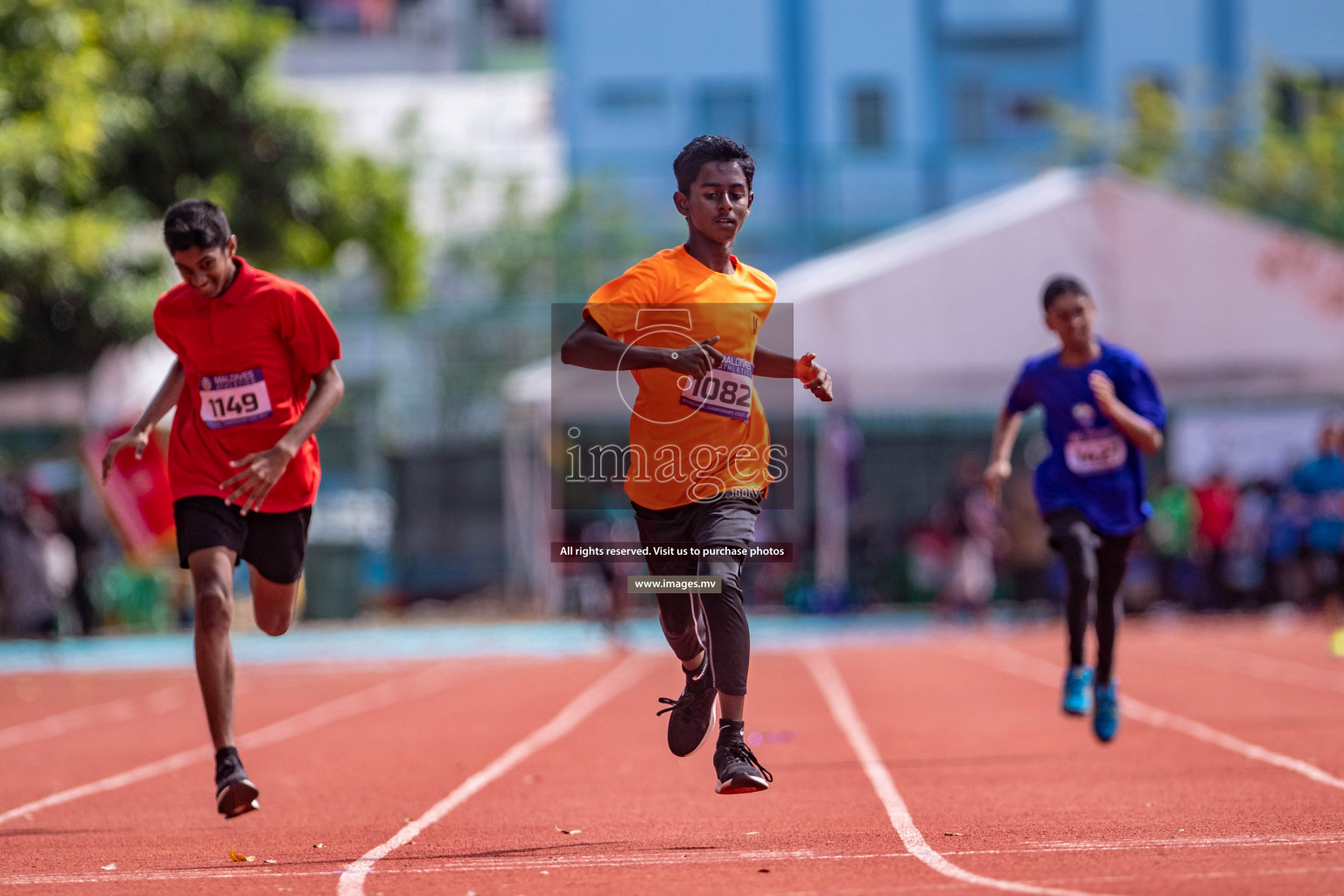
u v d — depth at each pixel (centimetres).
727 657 1672
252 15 8450
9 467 7906
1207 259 6994
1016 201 7412
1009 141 13088
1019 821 1859
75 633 7362
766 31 13112
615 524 6588
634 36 13088
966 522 6981
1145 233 6975
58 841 1909
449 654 6488
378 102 13000
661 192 10519
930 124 13150
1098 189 6969
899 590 8262
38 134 5931
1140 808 1934
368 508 9475
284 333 1931
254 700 4456
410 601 9231
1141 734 2880
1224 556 7331
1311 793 2023
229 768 1805
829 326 6862
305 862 1680
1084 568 2544
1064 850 1599
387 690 4709
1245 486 7681
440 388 10125
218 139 8100
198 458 1928
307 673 5656
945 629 7081
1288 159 11144
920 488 9369
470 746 3034
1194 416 7781
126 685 5206
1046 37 13262
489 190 10462
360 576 8331
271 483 1825
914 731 3106
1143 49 13212
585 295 10250
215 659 1839
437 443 10081
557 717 3672
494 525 9400
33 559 6712
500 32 16012
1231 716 3172
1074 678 2570
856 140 13125
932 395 7006
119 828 2031
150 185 8012
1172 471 7812
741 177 1733
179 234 1878
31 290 6375
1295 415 7662
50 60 6094
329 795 2334
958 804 2042
